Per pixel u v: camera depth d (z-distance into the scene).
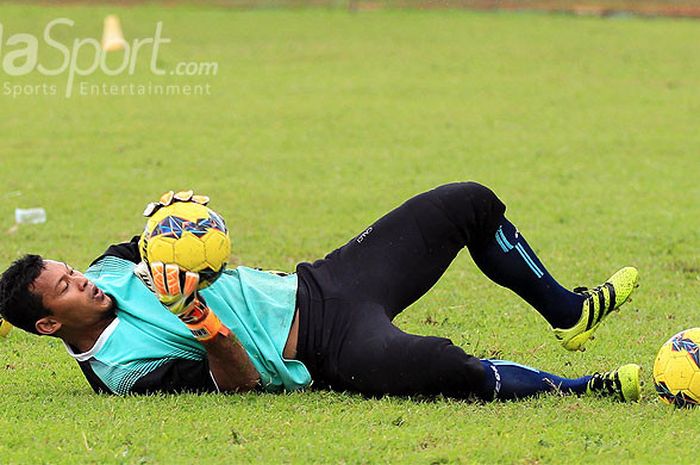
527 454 15.46
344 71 73.94
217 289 18.28
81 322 18.20
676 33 91.62
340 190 41.19
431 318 24.70
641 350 22.02
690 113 59.47
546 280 19.78
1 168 44.94
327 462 15.30
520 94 65.44
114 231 34.62
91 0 105.56
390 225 19.02
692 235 33.81
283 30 92.44
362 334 17.91
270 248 32.44
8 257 30.94
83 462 15.34
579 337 19.95
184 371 18.20
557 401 17.67
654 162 46.88
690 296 26.94
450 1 55.50
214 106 61.50
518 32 91.44
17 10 98.12
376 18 99.38
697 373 17.36
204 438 16.11
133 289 18.67
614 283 19.91
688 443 15.86
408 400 17.75
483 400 17.75
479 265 20.09
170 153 48.53
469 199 19.16
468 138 52.34
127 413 17.20
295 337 18.22
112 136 52.53
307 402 17.80
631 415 17.05
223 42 86.38
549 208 37.97
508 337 23.14
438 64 76.69
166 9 102.38
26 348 22.55
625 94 65.62
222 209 37.78
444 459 15.27
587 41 86.94
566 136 52.91
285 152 48.97
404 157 47.88
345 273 18.66
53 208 37.84
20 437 16.31
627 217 36.50
